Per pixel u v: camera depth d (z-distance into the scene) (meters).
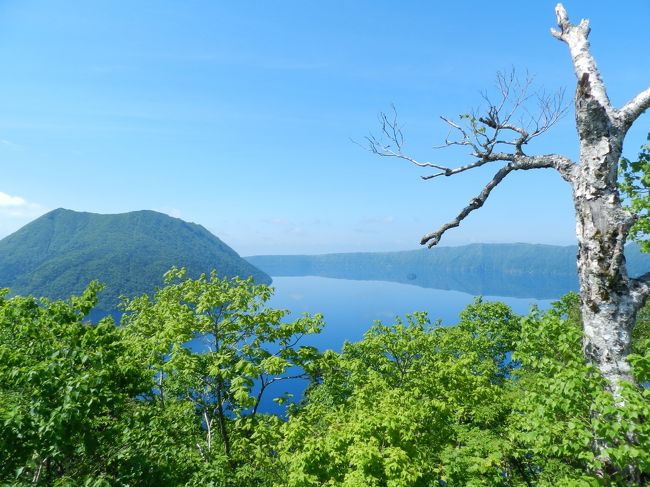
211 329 14.99
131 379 9.38
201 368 14.41
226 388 15.56
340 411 10.63
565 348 6.95
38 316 9.62
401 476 6.96
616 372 7.63
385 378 15.50
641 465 5.31
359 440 7.85
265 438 11.27
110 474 7.64
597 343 7.91
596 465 5.79
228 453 13.84
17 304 9.66
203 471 8.65
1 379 7.55
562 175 8.93
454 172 10.68
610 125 7.95
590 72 8.30
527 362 7.32
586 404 6.26
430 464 8.65
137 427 8.41
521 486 9.94
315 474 7.86
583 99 7.93
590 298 8.09
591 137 8.07
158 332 14.84
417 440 9.92
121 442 7.92
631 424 5.43
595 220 8.01
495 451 9.22
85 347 8.78
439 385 13.74
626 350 7.70
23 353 8.09
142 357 14.29
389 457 7.41
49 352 7.85
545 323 7.18
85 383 6.63
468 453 9.51
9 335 9.48
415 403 11.23
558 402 6.04
